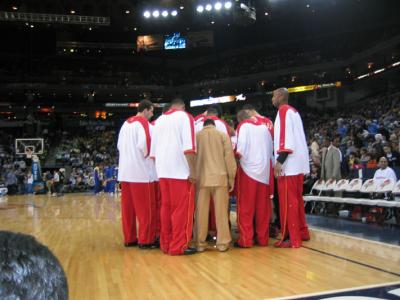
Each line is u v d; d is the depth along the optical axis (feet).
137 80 109.91
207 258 13.58
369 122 51.34
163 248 14.94
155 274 11.55
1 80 102.99
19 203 45.50
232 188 15.23
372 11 82.53
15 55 106.32
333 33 95.35
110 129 114.01
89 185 77.51
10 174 72.18
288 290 9.56
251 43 107.34
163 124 15.01
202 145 15.21
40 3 74.38
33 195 66.64
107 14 76.74
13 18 71.92
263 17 80.59
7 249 1.78
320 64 92.12
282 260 12.94
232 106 106.32
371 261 12.56
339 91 93.61
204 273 11.50
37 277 1.77
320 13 83.35
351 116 72.95
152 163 16.19
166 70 115.85
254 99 102.06
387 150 29.07
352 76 90.58
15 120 107.04
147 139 15.70
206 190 15.01
